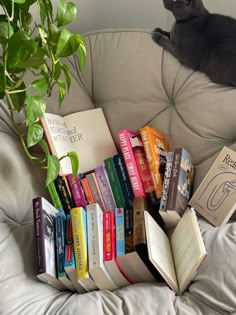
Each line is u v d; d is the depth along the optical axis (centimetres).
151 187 129
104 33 144
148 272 116
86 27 161
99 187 133
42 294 110
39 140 108
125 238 118
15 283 108
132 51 140
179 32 134
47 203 121
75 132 139
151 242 112
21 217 125
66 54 101
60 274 114
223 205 124
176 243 122
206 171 132
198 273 109
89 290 116
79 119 140
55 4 145
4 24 97
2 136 128
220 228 116
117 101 141
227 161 125
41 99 103
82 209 120
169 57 137
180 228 121
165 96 139
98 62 142
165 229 130
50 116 133
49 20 102
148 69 138
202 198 127
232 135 132
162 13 158
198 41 132
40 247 112
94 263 113
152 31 141
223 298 102
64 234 119
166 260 115
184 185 127
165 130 138
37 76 134
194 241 111
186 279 109
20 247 115
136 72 139
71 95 141
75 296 111
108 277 114
